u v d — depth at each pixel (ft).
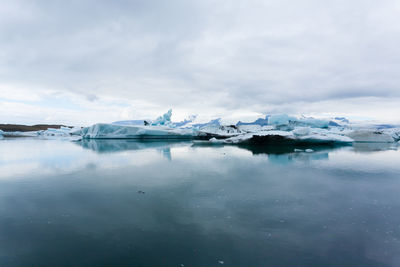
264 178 28.07
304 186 24.34
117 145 85.40
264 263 10.72
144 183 25.72
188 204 18.76
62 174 30.76
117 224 14.97
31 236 13.39
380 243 12.50
